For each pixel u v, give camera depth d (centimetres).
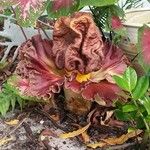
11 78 70
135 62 74
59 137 69
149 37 66
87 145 67
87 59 67
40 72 70
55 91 68
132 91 62
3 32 91
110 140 67
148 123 63
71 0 67
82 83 67
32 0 65
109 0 65
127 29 73
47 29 91
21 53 72
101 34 73
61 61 69
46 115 75
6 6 65
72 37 68
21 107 75
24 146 67
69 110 74
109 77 68
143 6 95
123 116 65
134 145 66
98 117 72
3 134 71
